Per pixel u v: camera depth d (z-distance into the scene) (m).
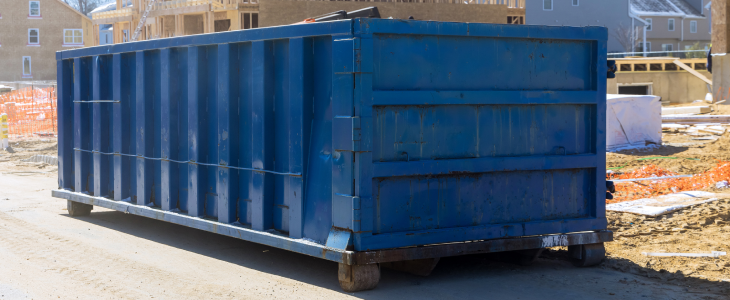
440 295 5.56
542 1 57.00
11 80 56.03
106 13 33.97
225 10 28.77
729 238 7.54
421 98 5.58
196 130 7.00
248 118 6.49
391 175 5.50
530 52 6.13
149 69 7.77
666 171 13.82
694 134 22.28
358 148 5.31
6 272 6.27
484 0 31.23
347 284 5.57
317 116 5.77
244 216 6.61
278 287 5.80
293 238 5.96
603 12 58.84
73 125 9.43
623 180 12.25
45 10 56.53
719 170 12.87
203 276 6.18
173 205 7.47
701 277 6.04
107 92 8.66
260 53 6.16
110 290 5.69
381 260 5.48
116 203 8.29
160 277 6.13
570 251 6.60
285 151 6.09
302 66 5.75
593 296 5.52
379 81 5.44
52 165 17.56
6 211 9.93
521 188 6.20
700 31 66.88
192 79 7.03
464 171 5.84
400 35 5.53
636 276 6.17
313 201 5.80
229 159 6.60
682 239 7.53
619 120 19.00
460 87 5.81
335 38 5.45
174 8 30.25
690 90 38.97
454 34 5.70
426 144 5.71
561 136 6.33
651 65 39.62
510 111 6.09
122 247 7.42
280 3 28.27
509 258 6.66
